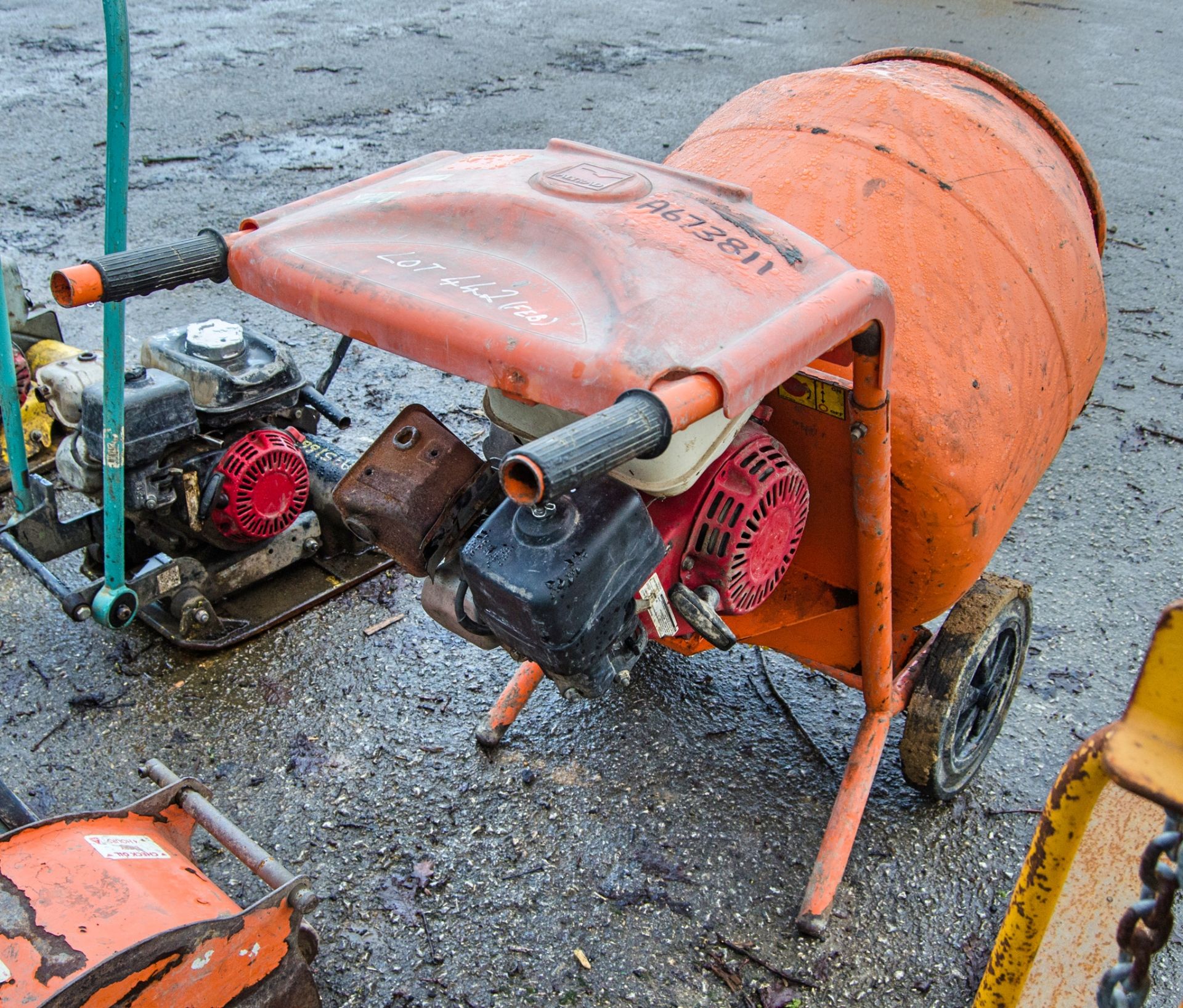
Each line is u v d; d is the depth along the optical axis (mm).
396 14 10258
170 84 7941
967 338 2189
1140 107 8484
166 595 3004
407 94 8016
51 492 2770
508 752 2900
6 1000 1535
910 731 2525
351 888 2508
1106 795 1363
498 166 2045
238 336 3025
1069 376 2498
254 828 2656
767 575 2084
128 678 3100
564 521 1654
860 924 2449
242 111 7496
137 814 1958
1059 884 1283
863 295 1757
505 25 10047
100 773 2801
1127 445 4500
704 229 1822
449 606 1943
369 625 3354
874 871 2574
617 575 1688
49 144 6730
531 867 2568
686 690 3121
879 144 2355
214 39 9102
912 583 2316
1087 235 2625
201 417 2949
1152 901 1067
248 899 2469
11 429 2658
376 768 2844
